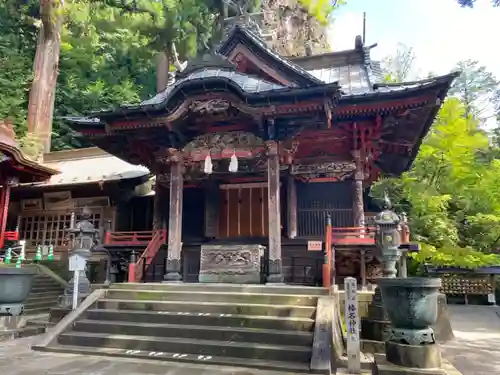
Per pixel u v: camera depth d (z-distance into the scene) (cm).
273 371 651
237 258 1208
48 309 1459
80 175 2178
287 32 3441
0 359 733
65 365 686
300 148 1486
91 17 3175
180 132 1300
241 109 1173
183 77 1383
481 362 761
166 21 3161
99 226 2048
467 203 2406
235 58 1534
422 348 582
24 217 2208
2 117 2575
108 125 1305
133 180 1961
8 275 1019
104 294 1027
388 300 622
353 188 1426
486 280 2041
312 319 798
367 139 1444
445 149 2356
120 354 752
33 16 3100
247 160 1323
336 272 1362
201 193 1639
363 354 792
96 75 3494
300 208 1481
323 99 1105
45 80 2695
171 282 1171
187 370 655
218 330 791
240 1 3259
